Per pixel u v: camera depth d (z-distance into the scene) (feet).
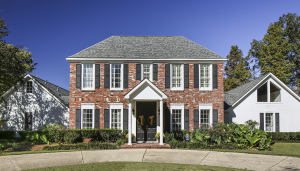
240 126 55.31
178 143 53.47
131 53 71.77
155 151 47.91
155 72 69.51
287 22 129.49
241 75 147.13
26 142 63.87
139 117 63.41
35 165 36.52
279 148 56.29
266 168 35.29
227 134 55.72
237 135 55.21
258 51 137.28
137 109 64.85
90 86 69.36
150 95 56.29
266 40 131.64
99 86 68.85
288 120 75.36
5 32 69.10
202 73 70.49
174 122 68.23
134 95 56.18
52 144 57.72
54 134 61.11
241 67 145.59
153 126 64.39
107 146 52.21
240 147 52.80
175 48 75.36
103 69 69.41
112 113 68.74
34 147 54.70
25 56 108.37
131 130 59.77
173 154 44.93
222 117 68.69
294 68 125.70
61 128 66.08
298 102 76.18
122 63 69.72
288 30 128.06
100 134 63.00
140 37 82.84
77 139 60.90
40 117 77.92
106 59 69.05
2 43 68.03
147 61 69.77
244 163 38.17
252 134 53.57
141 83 55.93
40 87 78.84
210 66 70.18
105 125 67.77
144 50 73.77
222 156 43.11
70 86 68.74
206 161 39.65
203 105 68.90
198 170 33.88
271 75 76.02
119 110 68.80
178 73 70.44
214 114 68.59
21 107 78.74
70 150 49.47
